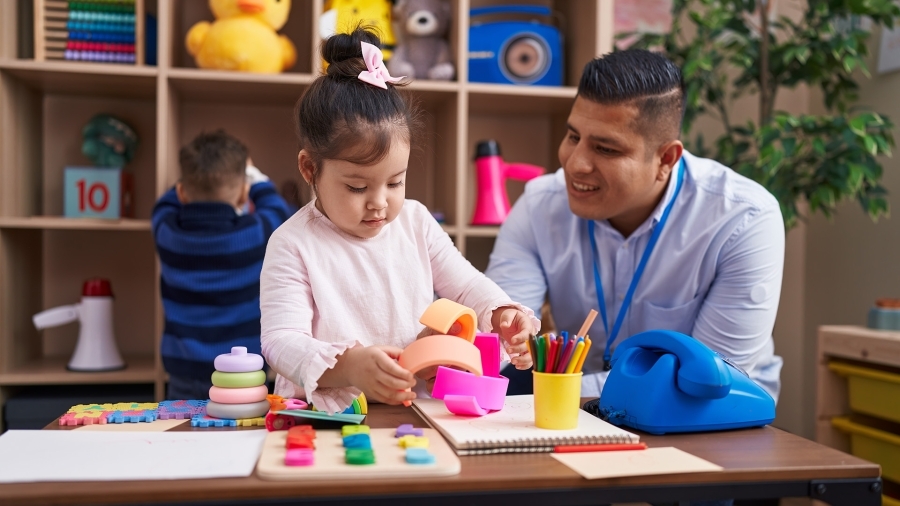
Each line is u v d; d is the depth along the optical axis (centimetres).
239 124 230
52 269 225
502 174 215
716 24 217
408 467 66
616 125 123
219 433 81
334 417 81
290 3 223
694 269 138
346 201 93
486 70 215
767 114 221
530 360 96
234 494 63
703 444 81
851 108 228
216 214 180
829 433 181
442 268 109
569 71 232
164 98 194
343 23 189
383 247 102
